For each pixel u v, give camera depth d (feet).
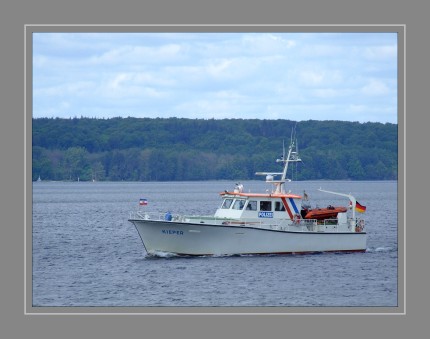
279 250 610.24
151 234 591.37
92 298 484.74
